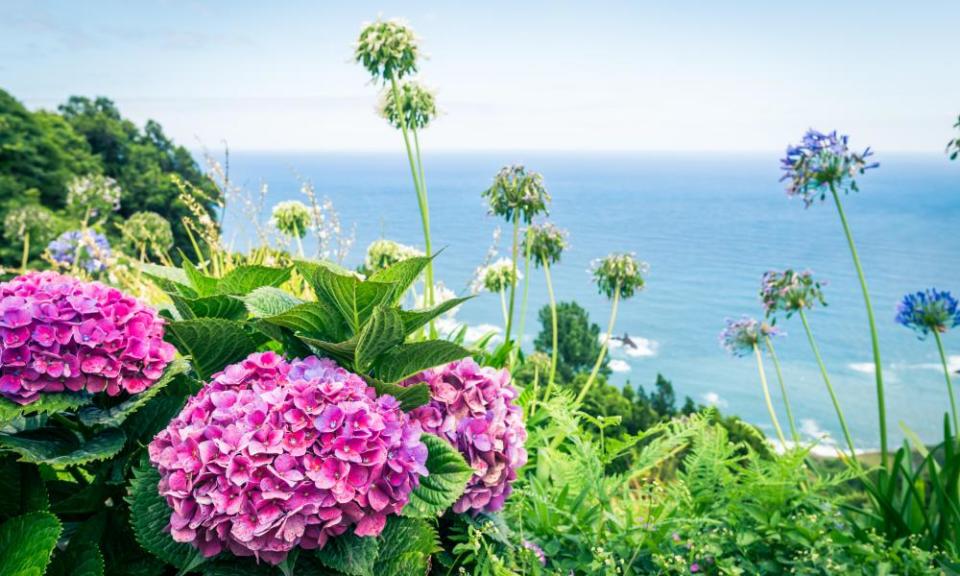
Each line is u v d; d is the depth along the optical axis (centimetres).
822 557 259
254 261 469
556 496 287
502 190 401
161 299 418
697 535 261
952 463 314
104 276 558
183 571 167
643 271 443
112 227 3312
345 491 166
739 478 296
